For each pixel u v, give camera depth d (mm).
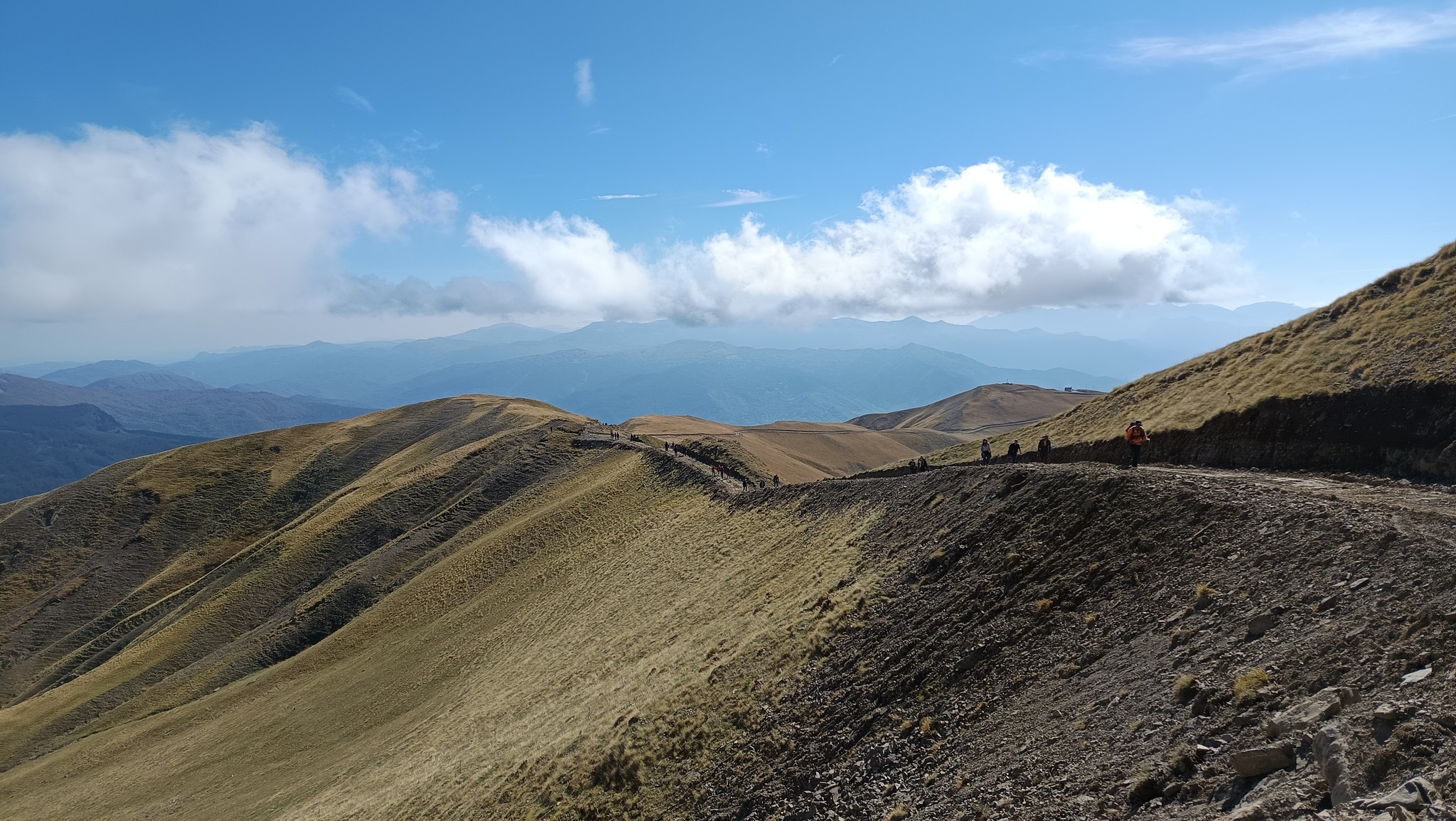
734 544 54719
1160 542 21812
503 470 127812
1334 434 29906
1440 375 27609
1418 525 16719
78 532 175250
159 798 59500
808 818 20984
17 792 73688
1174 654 16766
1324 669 13320
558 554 78812
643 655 42688
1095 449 41906
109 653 120750
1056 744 16547
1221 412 35000
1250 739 12680
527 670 51469
